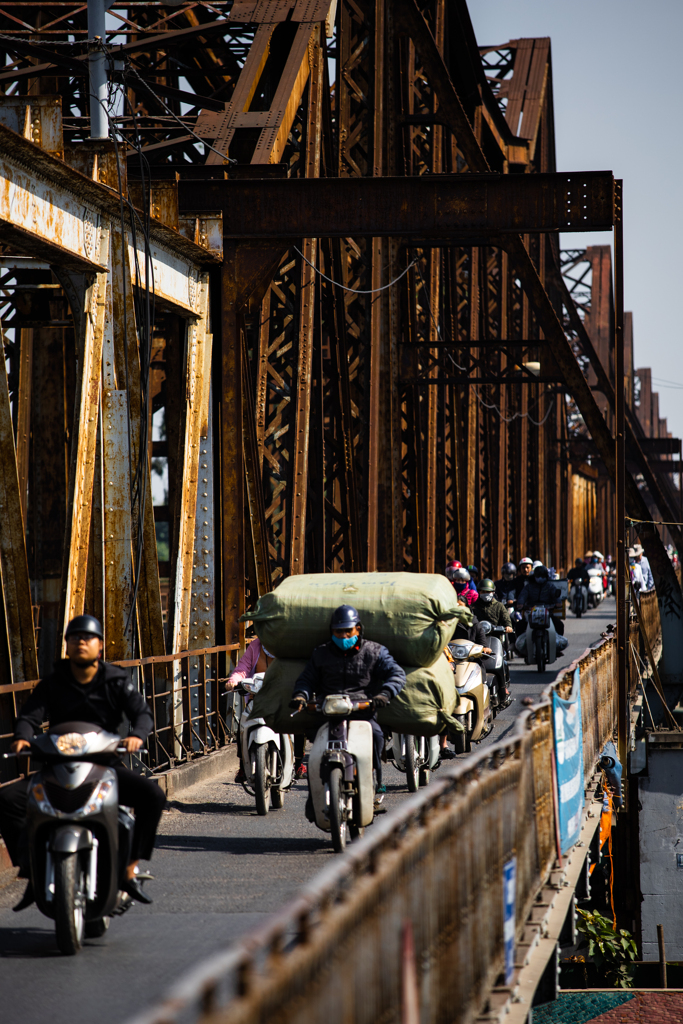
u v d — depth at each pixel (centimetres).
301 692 2153
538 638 5694
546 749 1819
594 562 12494
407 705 2369
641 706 4350
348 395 4647
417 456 5847
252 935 646
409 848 906
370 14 5184
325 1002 703
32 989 1368
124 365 2934
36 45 3550
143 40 4088
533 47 11806
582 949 3400
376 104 5109
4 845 2047
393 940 850
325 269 4638
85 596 2977
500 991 1291
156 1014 561
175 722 3058
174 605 3384
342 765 2073
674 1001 3045
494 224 3584
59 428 4406
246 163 3925
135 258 2881
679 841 4334
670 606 5072
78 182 2606
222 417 3597
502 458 9925
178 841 2308
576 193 3562
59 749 1527
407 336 5772
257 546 3734
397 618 2369
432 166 6356
